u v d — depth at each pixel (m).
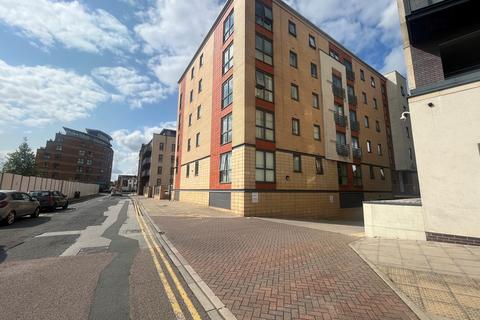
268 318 3.14
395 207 7.62
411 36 7.99
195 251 6.38
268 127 16.53
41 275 4.63
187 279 4.48
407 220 7.35
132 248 6.80
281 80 18.08
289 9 20.22
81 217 13.36
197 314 3.30
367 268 4.96
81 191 41.94
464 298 3.54
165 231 9.09
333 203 20.14
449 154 6.72
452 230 6.51
